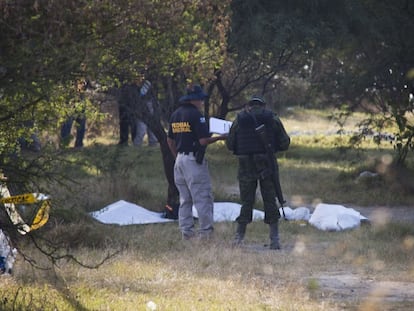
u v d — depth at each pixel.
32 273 32.66
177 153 45.56
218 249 41.72
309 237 47.91
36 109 27.59
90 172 58.78
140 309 28.00
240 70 82.88
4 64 24.30
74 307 27.89
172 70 45.38
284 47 75.94
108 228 47.19
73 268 34.53
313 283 32.66
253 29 72.56
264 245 44.97
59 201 29.12
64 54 24.33
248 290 31.88
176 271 35.59
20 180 27.20
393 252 41.12
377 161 78.94
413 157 81.44
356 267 38.03
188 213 45.62
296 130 158.62
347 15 76.06
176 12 28.06
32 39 24.12
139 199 59.84
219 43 50.06
